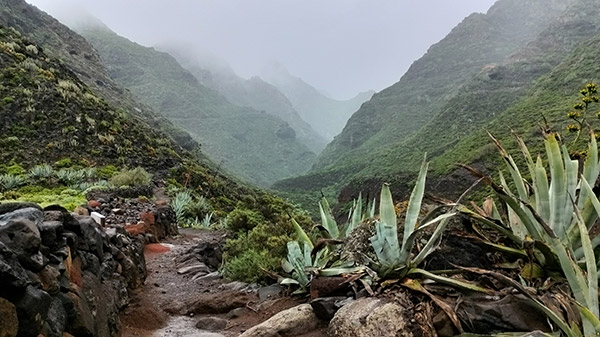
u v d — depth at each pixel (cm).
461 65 17188
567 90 4903
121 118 3103
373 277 402
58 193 1489
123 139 2603
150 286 696
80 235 409
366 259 426
